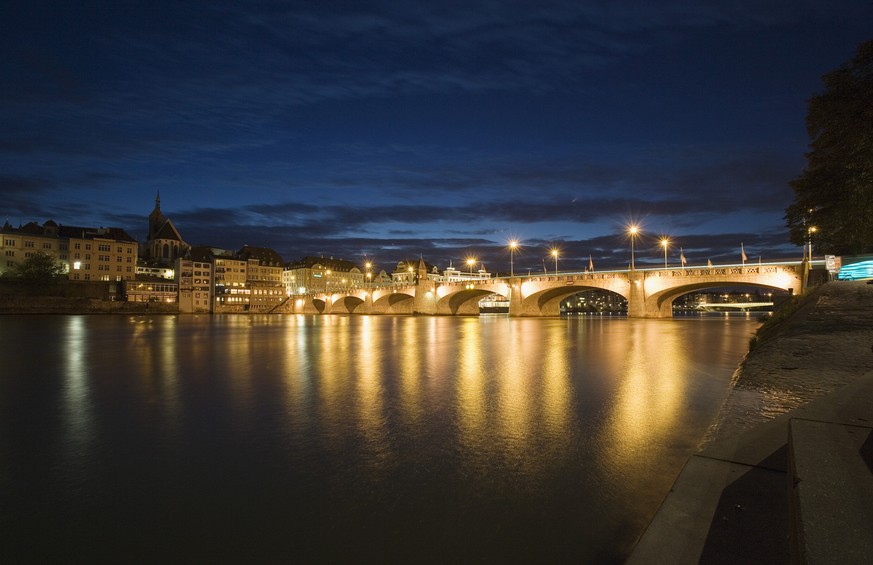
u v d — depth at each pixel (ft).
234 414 45.68
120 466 31.35
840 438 14.98
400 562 19.15
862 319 67.97
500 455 31.76
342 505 24.61
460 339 150.20
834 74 95.04
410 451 33.17
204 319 382.42
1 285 416.05
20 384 65.05
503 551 19.71
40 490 27.40
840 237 127.85
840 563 7.80
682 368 72.64
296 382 64.90
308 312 634.43
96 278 496.64
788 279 256.32
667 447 32.71
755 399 33.58
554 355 96.53
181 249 647.56
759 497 17.66
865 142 91.25
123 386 62.95
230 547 20.71
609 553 19.34
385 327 245.04
